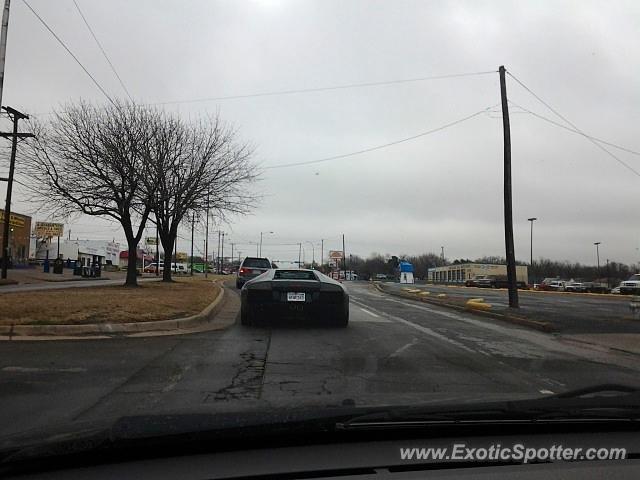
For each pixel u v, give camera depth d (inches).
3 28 703.1
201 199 931.3
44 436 120.2
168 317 457.1
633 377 304.5
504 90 754.2
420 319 579.8
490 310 685.9
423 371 298.2
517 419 137.3
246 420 127.6
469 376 289.0
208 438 121.1
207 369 292.5
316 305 451.8
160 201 828.6
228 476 112.2
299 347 366.3
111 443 115.8
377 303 808.9
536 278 4160.9
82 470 113.7
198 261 5017.2
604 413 139.6
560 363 344.5
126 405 218.7
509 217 741.9
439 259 5374.0
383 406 143.0
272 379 270.8
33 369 282.5
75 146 786.2
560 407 141.4
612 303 1051.9
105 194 805.2
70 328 391.9
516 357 360.5
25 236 1990.7
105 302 502.9
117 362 305.1
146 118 847.7
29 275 1323.8
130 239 859.4
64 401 223.9
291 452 124.0
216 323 486.6
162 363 305.3
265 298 448.5
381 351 358.6
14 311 424.2
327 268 3617.1
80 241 3221.0
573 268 4512.8
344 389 251.1
